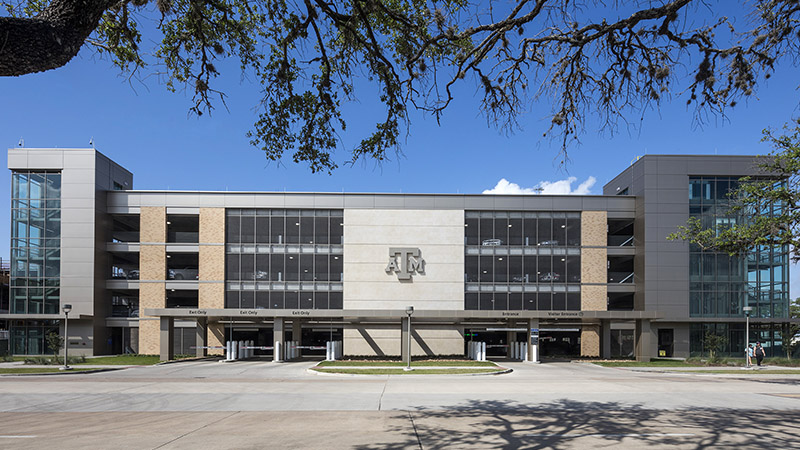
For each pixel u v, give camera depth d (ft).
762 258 134.62
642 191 136.26
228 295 134.31
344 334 133.28
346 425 38.47
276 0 22.99
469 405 49.44
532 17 20.54
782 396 58.13
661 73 22.04
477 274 135.33
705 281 133.80
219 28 24.31
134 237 155.53
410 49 24.49
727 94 22.27
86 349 135.13
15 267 136.56
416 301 133.59
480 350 114.83
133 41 22.48
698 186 135.74
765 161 87.71
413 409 46.83
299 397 56.29
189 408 48.78
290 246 135.85
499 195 137.49
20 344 136.46
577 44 22.31
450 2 22.45
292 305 134.00
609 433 35.19
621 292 140.26
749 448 30.58
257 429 37.09
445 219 136.05
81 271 136.26
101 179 142.41
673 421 40.37
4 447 31.68
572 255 136.67
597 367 105.29
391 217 136.05
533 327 118.11
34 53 11.25
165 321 117.60
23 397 57.93
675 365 108.99
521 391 62.03
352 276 134.21
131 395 59.16
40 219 137.80
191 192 138.21
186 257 151.94
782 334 130.72
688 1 19.01
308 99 26.00
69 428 38.24
